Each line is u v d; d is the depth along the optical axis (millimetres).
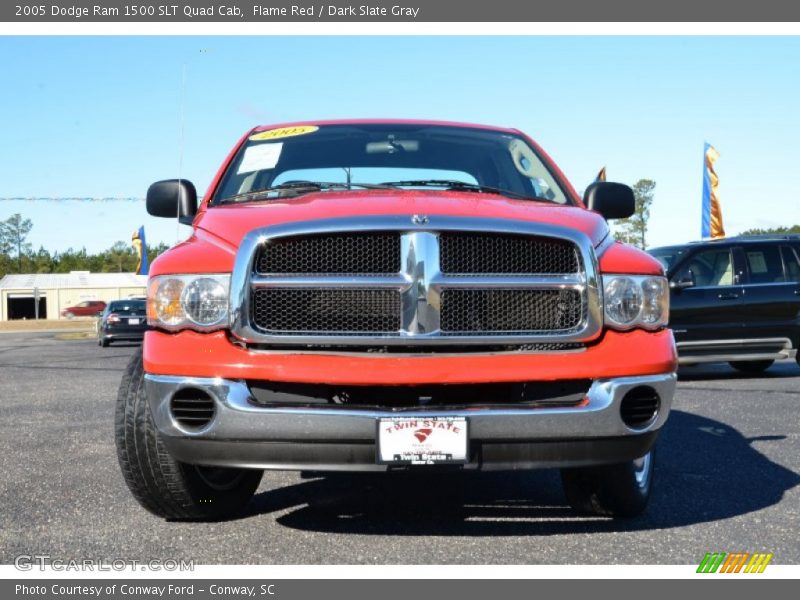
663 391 3529
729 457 5613
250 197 4312
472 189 4430
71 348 23625
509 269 3490
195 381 3363
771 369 12820
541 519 4031
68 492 4645
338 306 3391
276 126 5242
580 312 3471
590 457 3424
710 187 21812
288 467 3344
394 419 3248
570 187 4676
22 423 7488
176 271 3480
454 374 3330
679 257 11242
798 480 4898
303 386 3393
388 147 4926
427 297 3371
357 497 4492
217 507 3936
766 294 11188
